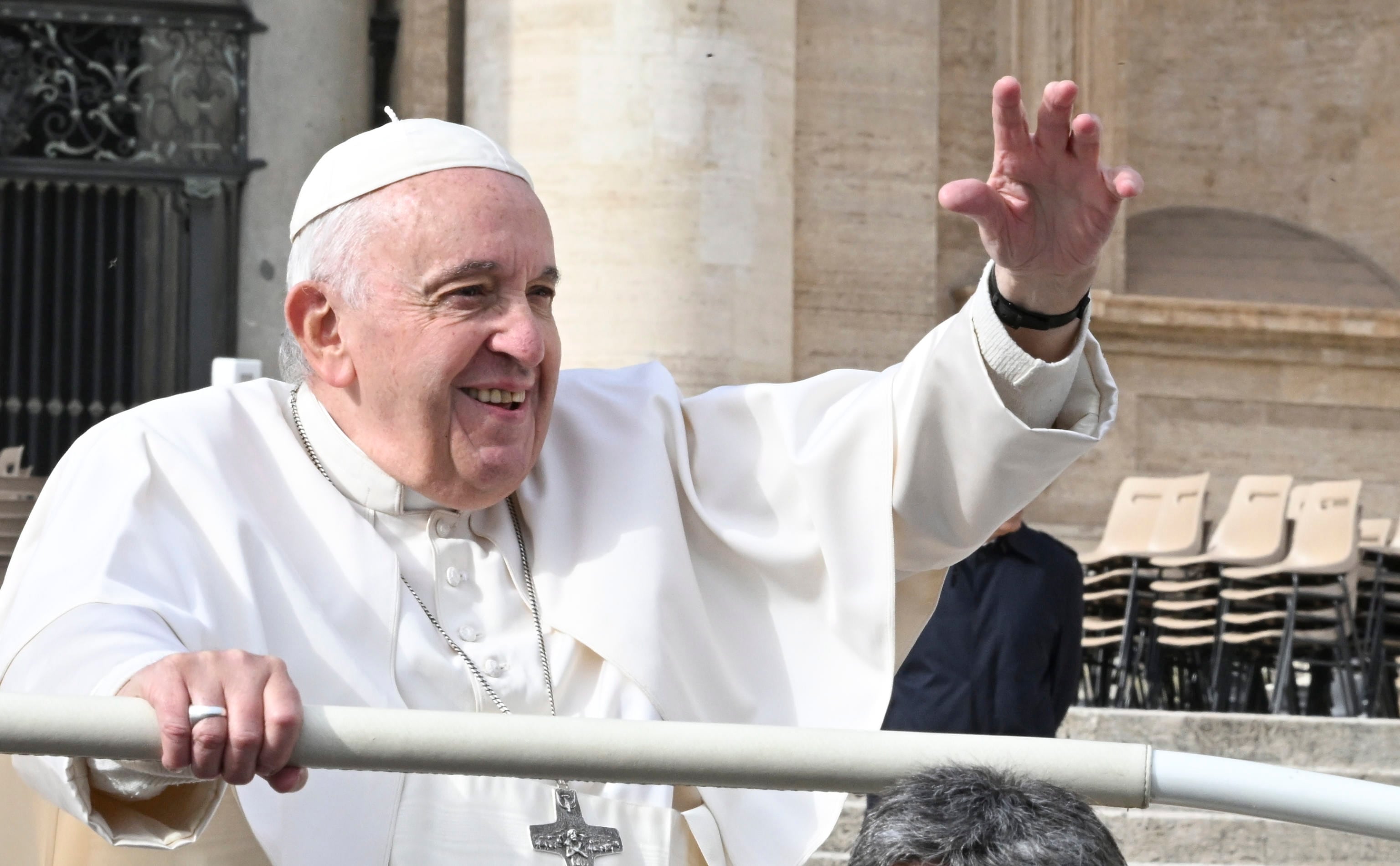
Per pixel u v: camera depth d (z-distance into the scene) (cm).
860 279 4834
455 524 931
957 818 522
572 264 3897
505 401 886
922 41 4912
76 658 718
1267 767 595
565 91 3909
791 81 4081
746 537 976
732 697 957
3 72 4666
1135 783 588
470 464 884
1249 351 5425
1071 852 512
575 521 960
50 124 4950
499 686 896
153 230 4578
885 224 4856
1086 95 5131
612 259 3875
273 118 4531
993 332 887
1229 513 4178
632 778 591
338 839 824
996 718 1897
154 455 876
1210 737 2848
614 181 3888
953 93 5034
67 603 766
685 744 587
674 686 922
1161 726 2838
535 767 591
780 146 4050
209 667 609
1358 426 5491
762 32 3994
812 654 974
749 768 589
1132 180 832
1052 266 858
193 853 834
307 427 931
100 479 859
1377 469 5494
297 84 4547
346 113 4594
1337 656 3888
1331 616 3841
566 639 924
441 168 883
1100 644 4134
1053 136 827
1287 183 6106
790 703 966
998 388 899
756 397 1018
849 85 4859
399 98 4841
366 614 888
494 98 4000
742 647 976
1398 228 6041
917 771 584
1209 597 4122
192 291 4528
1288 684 3850
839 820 2405
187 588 825
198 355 4541
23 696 595
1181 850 2552
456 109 4797
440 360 862
